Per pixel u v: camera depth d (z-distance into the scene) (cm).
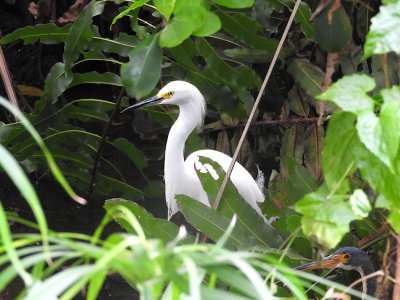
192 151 1064
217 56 887
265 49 822
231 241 632
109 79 952
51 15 1227
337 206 299
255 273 225
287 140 961
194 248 236
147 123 1117
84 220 1041
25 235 227
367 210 298
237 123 1055
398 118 264
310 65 933
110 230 1019
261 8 895
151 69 427
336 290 645
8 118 1228
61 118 997
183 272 227
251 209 654
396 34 267
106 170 1200
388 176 286
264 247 618
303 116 968
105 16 1084
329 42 404
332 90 279
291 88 1012
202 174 671
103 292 827
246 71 905
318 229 304
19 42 1349
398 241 334
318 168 920
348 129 295
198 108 978
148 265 219
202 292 231
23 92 1283
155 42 427
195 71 923
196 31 399
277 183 682
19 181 212
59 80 932
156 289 234
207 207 630
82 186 1105
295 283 283
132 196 1093
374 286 607
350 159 298
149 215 627
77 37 870
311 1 845
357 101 275
